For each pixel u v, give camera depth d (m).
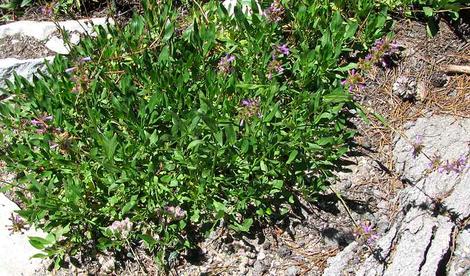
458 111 1.57
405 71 1.66
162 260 1.42
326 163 1.50
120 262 1.45
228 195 1.47
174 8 1.80
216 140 1.45
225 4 1.82
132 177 1.45
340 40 1.61
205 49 1.61
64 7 1.81
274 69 1.57
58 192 1.51
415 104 1.62
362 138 1.58
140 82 1.60
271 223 1.47
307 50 1.55
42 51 1.81
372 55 1.62
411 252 1.35
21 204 1.56
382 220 1.47
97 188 1.48
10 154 1.53
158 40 1.64
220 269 1.43
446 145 1.51
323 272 1.41
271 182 1.46
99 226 1.46
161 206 1.44
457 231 1.38
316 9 1.66
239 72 1.61
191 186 1.46
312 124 1.50
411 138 1.55
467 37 1.71
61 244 1.45
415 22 1.73
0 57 1.81
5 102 1.62
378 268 1.36
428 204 1.41
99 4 1.89
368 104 1.62
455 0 1.69
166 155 1.50
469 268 1.33
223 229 1.47
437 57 1.68
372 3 1.69
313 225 1.47
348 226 1.46
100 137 1.43
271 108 1.51
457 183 1.43
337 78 1.61
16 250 1.48
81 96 1.54
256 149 1.46
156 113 1.52
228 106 1.52
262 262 1.43
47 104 1.54
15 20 1.90
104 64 1.61
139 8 1.86
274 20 1.61
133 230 1.46
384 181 1.52
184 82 1.56
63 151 1.49
